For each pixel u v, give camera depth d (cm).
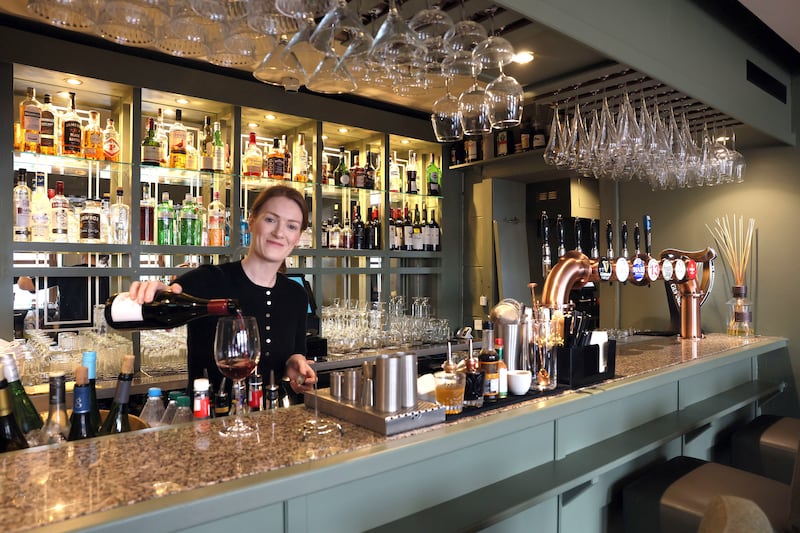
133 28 159
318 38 171
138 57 284
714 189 359
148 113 329
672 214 377
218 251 316
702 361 239
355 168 388
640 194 392
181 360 297
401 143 428
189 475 103
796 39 290
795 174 331
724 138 314
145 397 269
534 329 179
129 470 105
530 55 221
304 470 106
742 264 343
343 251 374
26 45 253
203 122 348
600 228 413
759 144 341
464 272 454
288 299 206
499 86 203
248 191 354
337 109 362
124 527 85
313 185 358
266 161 344
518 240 450
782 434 240
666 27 237
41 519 84
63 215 274
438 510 136
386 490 128
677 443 231
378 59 188
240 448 119
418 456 124
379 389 134
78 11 146
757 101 305
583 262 232
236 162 321
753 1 254
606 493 192
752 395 271
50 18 150
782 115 330
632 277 263
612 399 184
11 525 82
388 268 401
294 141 378
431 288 452
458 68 196
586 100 275
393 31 170
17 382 140
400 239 419
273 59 183
